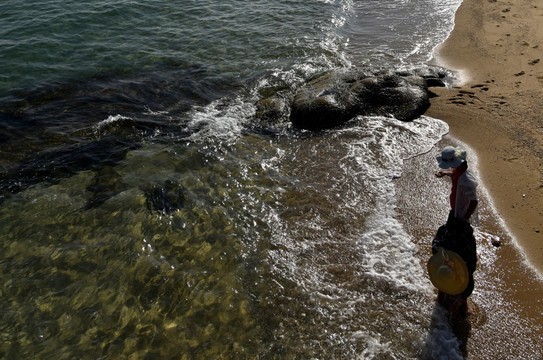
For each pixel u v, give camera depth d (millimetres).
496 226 7500
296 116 10930
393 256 7129
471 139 9883
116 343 5902
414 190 8539
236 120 11055
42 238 7488
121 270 6941
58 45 14023
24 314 6270
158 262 7098
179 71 13164
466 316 6070
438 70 12844
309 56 14125
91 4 16797
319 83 11984
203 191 8641
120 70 13031
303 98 11219
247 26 16094
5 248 7297
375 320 6137
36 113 10953
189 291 6629
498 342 5738
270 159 9625
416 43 14984
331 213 8086
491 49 13859
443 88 12023
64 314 6277
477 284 6523
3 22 15141
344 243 7438
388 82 11523
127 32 15148
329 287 6664
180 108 11500
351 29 16453
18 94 11664
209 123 10891
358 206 8227
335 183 8836
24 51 13531
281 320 6191
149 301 6469
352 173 9078
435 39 15148
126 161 9438
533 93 11164
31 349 5832
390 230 7629
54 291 6598
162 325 6133
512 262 6832
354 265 7012
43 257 7148
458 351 5648
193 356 5742
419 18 17047
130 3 17125
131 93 12000
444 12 17281
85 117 10914
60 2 16891
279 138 10398
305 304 6406
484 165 9016
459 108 11000
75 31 14914
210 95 12117
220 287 6703
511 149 9352
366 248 7309
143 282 6754
